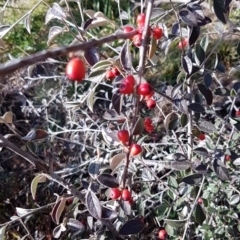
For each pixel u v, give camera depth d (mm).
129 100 227
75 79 120
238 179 241
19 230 312
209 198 245
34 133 199
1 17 221
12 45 467
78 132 327
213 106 307
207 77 200
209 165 192
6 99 384
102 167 229
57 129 350
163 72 393
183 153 227
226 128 293
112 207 228
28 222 307
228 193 244
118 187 195
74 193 202
